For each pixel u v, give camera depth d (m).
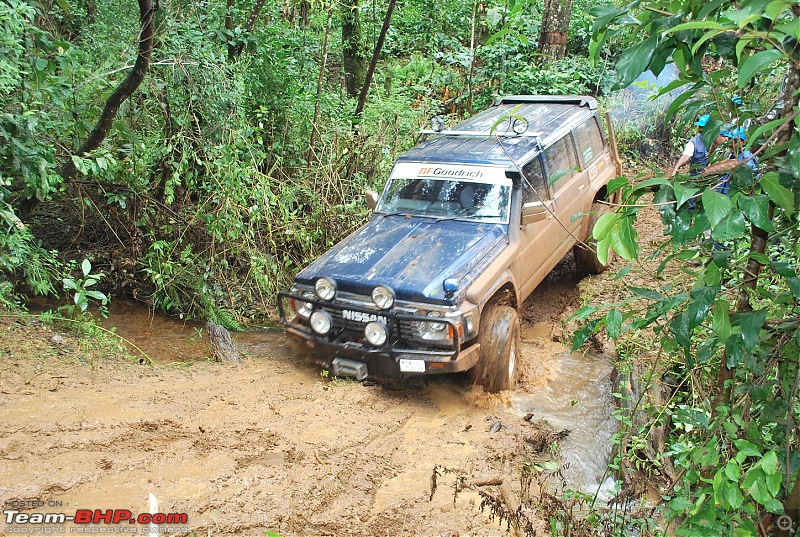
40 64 5.68
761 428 3.24
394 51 15.26
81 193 7.02
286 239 7.89
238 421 4.82
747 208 2.35
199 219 7.21
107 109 6.31
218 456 4.36
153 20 6.12
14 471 3.95
